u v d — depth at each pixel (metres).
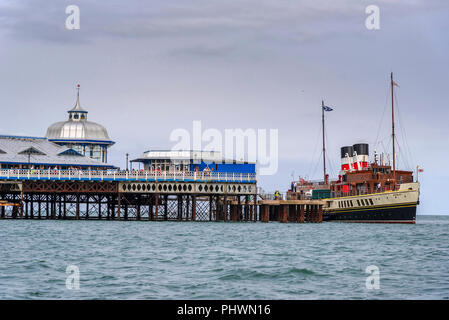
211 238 92.44
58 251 73.62
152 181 128.62
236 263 64.88
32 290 50.91
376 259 69.38
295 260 67.88
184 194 131.50
